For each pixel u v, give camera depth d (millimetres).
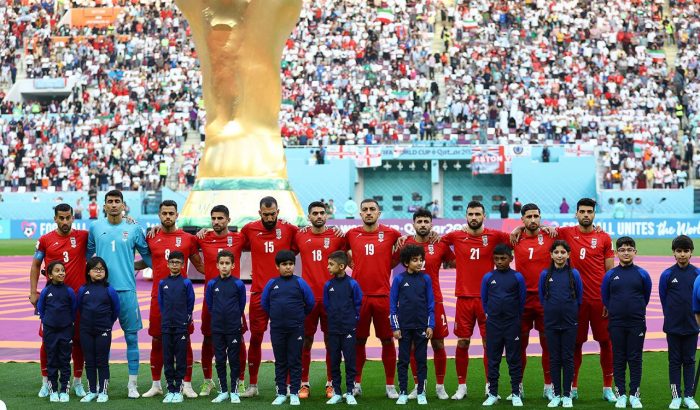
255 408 14281
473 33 71188
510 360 14539
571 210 59156
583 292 15219
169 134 64812
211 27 31438
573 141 61531
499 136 62438
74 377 15539
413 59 69125
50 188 61781
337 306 14727
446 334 15328
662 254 44844
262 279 15641
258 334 15445
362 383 16219
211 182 31578
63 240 15703
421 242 15617
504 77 67062
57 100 73688
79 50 73750
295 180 60250
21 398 14953
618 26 71562
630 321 14258
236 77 31672
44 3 80562
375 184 63594
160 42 73438
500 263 14609
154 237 15914
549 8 73375
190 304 15102
